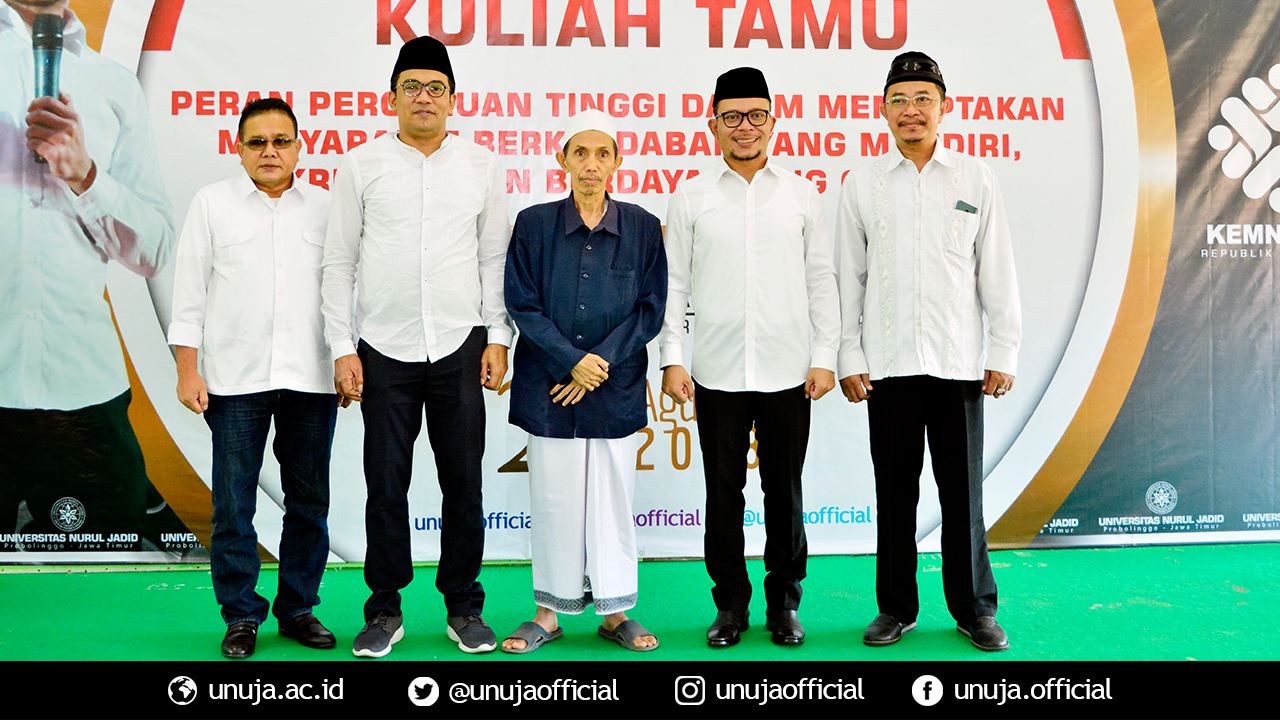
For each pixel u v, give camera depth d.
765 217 2.38
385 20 3.18
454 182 2.31
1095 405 3.36
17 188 3.10
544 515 2.29
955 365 2.34
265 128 2.26
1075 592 2.79
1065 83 3.30
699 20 3.25
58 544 3.16
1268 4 3.34
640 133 3.25
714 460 2.39
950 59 3.29
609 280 2.28
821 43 3.27
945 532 2.40
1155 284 3.34
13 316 3.11
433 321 2.27
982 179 2.38
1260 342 3.33
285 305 2.29
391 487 2.29
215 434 2.28
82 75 3.11
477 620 2.34
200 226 2.27
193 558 3.20
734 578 2.39
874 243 2.41
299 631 2.36
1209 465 3.33
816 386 2.38
